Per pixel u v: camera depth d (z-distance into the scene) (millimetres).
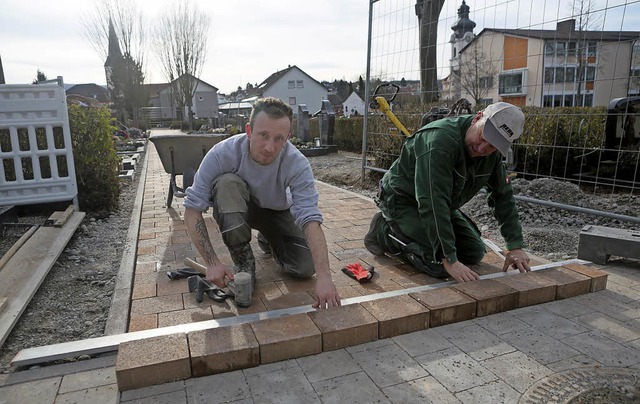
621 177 5980
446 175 2572
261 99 2355
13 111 4570
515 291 2465
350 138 14195
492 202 2963
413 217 2953
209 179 2494
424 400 1712
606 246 3170
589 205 4910
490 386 1794
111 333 2221
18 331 2426
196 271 2924
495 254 3367
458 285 2561
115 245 4016
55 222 4129
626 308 2490
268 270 3037
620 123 5797
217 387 1795
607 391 1751
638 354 2020
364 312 2227
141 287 2762
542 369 1907
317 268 2283
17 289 2732
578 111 6172
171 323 2293
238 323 2197
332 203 5355
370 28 6578
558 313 2432
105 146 5270
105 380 1869
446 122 2662
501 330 2248
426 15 6812
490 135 2375
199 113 59875
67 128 4770
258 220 2855
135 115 35531
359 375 1874
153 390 1775
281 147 2340
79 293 2951
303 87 62719
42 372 1925
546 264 3029
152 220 4551
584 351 2047
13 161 4773
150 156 13070
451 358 1996
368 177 7371
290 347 1978
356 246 3627
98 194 5145
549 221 4598
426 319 2246
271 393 1759
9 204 4625
